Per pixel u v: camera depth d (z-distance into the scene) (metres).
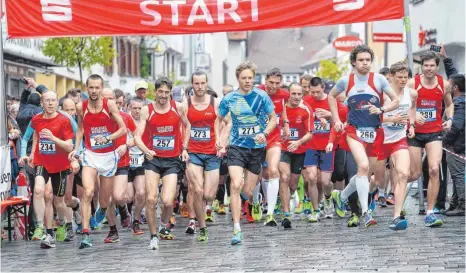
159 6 25.08
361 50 20.45
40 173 21.34
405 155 20.77
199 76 20.48
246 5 24.95
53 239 21.12
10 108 27.16
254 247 19.19
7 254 19.97
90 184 20.59
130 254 19.03
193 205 20.86
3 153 22.19
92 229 24.94
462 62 43.41
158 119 19.86
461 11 41.31
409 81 22.03
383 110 20.44
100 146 20.70
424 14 48.16
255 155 20.30
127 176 21.98
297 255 17.53
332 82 27.48
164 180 20.14
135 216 23.47
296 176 24.62
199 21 25.05
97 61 47.97
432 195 21.64
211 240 21.03
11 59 45.06
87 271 16.70
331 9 24.91
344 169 24.84
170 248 19.78
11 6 25.34
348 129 21.19
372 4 24.89
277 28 24.98
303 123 23.92
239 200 20.00
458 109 23.73
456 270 14.95
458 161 24.02
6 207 22.75
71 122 21.53
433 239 19.25
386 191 28.91
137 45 84.44
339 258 16.83
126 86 82.12
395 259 16.44
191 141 20.81
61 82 61.91
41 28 25.34
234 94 20.09
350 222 22.50
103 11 25.22
